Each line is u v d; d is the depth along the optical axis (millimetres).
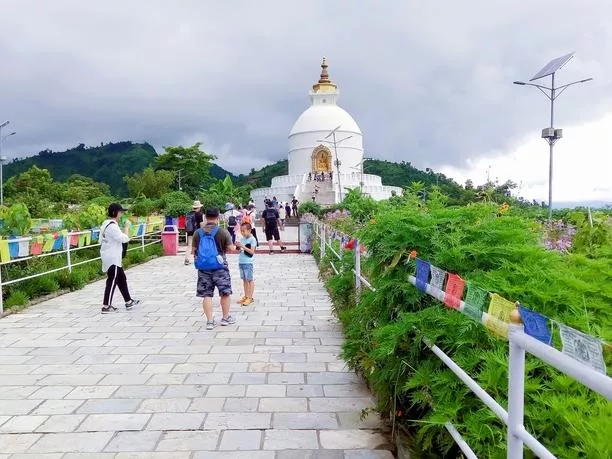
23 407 4730
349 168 62250
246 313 8797
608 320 3285
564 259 4293
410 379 3477
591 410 2363
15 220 11094
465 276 3713
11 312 8727
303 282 12367
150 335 7316
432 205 5023
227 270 7887
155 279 13031
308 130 62500
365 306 4816
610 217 7008
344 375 5594
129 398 4938
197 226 16016
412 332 3734
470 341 3178
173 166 69250
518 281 3451
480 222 4188
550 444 2377
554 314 3197
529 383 2674
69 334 7371
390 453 3883
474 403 2984
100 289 11336
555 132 24859
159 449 3930
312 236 19734
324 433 4203
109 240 8859
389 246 4309
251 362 6059
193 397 4965
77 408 4703
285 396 4988
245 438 4113
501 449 2490
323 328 7727
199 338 7145
